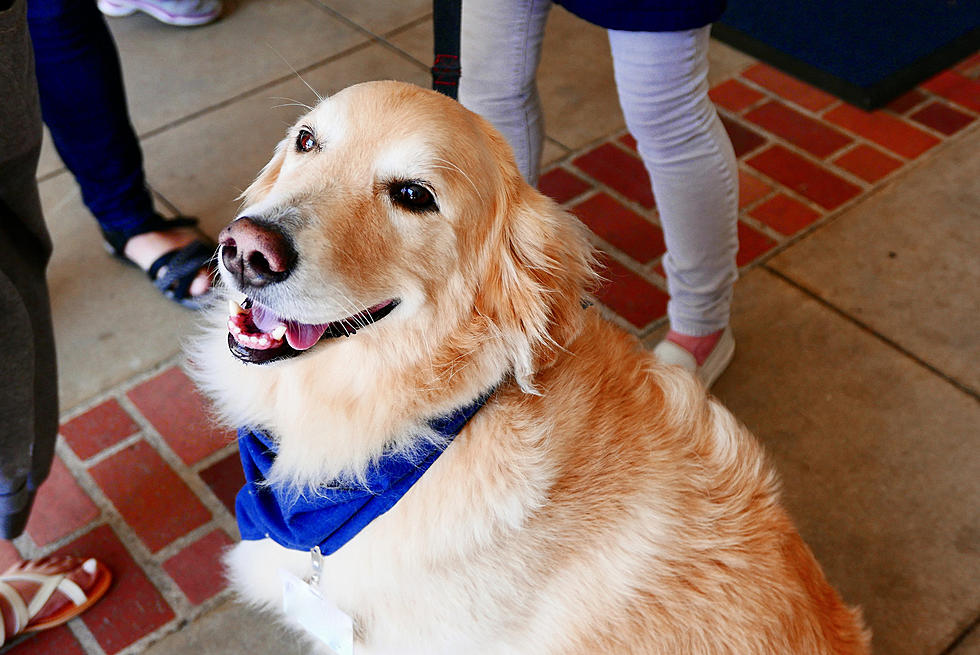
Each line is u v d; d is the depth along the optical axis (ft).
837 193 11.36
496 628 5.39
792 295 10.15
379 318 5.10
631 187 11.45
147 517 8.10
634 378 5.87
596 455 5.47
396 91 5.14
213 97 12.78
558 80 13.20
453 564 5.22
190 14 13.99
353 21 14.32
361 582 5.37
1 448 6.08
